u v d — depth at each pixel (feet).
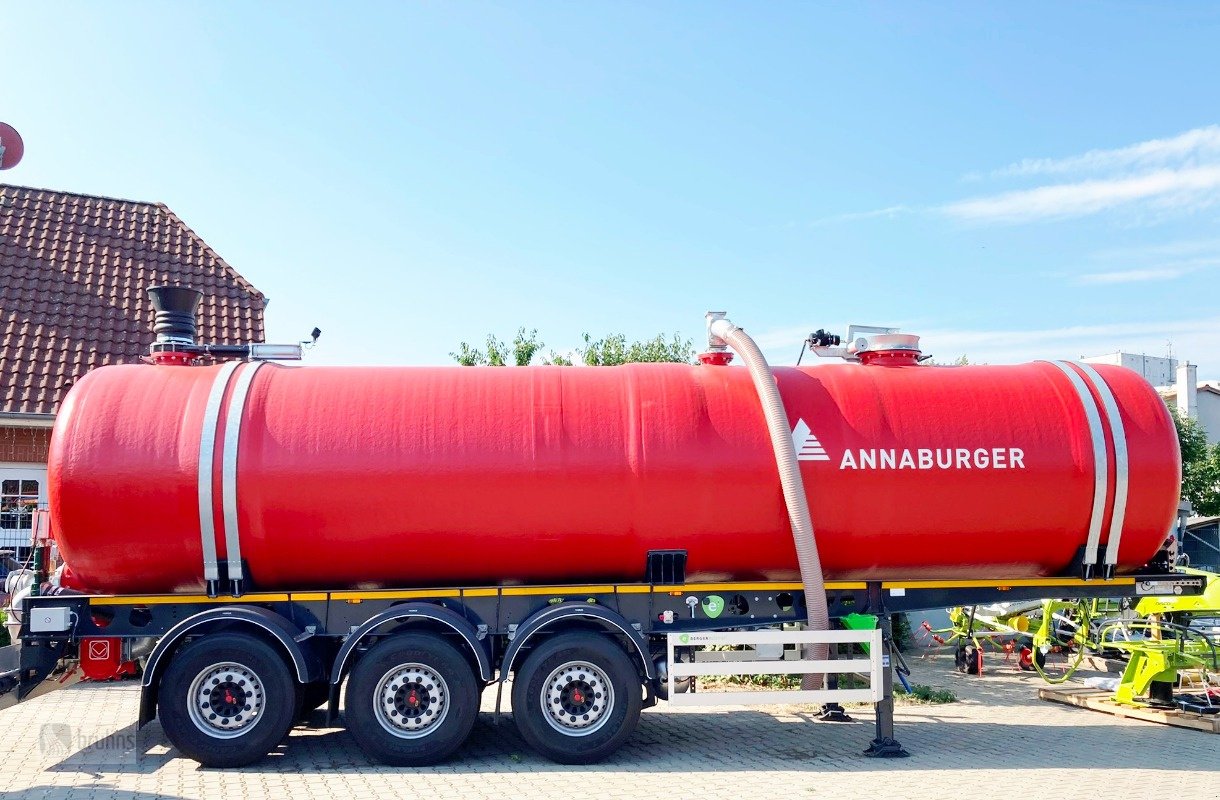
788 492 25.21
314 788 22.50
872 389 27.12
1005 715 31.94
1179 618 33.91
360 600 25.39
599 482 25.21
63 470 24.32
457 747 24.62
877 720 26.00
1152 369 156.97
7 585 32.19
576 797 21.65
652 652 25.99
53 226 52.37
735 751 26.40
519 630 24.85
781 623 26.81
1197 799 21.54
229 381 25.86
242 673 24.45
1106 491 26.40
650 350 60.18
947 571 27.37
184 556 24.84
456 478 24.89
